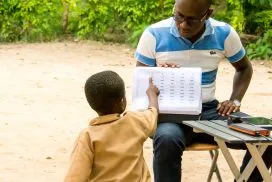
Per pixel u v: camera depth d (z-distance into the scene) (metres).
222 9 16.14
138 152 3.95
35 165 6.64
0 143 7.42
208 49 4.96
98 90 3.97
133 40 16.30
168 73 4.78
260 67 13.79
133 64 13.75
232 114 4.77
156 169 4.55
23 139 7.64
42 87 10.98
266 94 10.70
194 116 4.75
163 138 4.50
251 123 4.33
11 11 17.11
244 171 4.38
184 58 4.95
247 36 15.87
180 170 4.57
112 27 17.23
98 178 3.87
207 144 4.86
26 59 14.07
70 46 16.05
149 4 16.36
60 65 13.35
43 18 17.19
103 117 3.98
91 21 17.14
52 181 6.14
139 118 4.05
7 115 8.88
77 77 12.03
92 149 3.88
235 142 3.96
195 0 4.61
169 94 4.75
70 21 17.56
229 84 11.55
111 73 4.05
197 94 4.76
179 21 4.75
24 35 17.28
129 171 3.87
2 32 17.20
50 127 8.28
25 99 9.98
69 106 9.55
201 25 4.77
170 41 4.95
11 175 6.28
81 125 8.44
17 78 11.78
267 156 4.70
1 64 13.34
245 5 16.06
